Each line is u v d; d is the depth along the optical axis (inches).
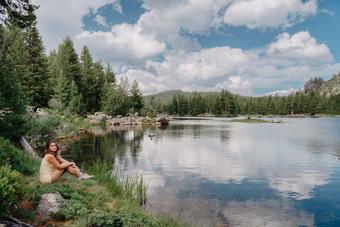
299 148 903.7
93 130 1648.6
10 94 496.4
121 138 1171.3
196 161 648.4
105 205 260.2
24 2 515.5
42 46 1828.2
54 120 804.0
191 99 6963.6
